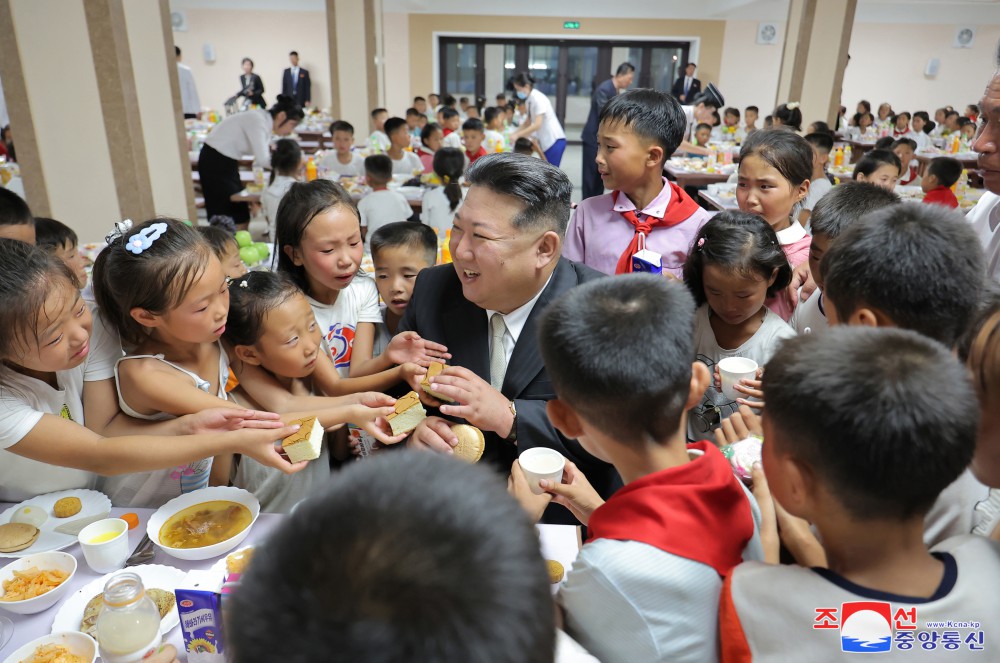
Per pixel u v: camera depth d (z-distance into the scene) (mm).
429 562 391
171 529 1268
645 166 2006
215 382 1470
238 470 1550
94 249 3646
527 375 1359
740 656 752
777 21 12586
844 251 1100
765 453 781
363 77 8305
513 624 397
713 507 804
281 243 1694
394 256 1863
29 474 1344
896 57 13258
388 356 1559
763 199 2141
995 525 918
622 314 850
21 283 1060
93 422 1332
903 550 720
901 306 1023
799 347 759
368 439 1581
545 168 1262
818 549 949
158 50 4477
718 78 13070
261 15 12773
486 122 7445
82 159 4172
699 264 1604
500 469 1422
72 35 3926
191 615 950
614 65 13258
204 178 6008
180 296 1224
